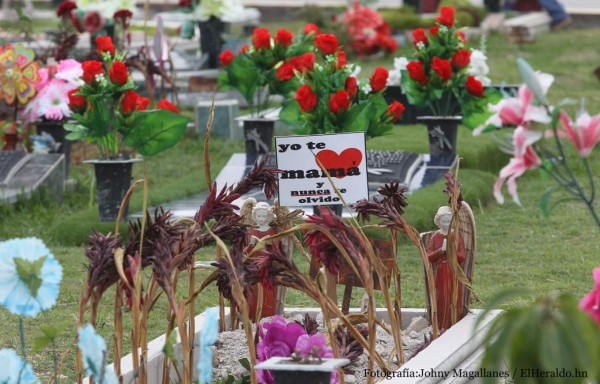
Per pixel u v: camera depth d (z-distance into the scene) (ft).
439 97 36.94
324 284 13.20
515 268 26.89
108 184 30.58
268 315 18.25
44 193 36.19
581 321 8.28
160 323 22.20
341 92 26.25
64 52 40.68
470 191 34.60
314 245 13.88
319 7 81.56
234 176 36.40
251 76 38.58
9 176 36.42
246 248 16.65
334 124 26.53
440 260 17.28
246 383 15.05
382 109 27.61
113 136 30.60
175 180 39.96
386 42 74.59
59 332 11.76
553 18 92.27
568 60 74.64
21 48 37.78
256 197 31.60
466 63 36.63
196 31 74.54
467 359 15.10
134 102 29.48
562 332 8.22
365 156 17.07
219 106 50.01
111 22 49.21
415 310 19.08
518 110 9.77
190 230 12.98
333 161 17.12
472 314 17.47
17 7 46.93
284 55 38.42
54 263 11.75
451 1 87.86
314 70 27.43
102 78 29.40
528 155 9.93
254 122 38.83
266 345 14.05
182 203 33.63
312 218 13.78
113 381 11.16
